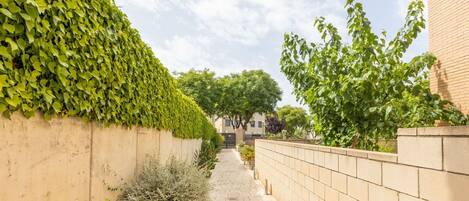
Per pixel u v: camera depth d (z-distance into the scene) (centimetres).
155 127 566
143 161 496
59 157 252
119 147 393
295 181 550
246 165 1648
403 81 426
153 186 433
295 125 3219
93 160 317
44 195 231
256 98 4016
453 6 582
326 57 484
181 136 933
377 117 422
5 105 186
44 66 218
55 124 246
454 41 577
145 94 477
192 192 455
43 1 204
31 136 216
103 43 316
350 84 408
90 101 294
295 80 527
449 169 177
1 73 182
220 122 6031
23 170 208
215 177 1199
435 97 410
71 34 252
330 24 494
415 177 208
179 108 879
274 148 794
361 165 288
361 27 443
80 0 266
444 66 600
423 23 438
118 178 390
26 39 199
